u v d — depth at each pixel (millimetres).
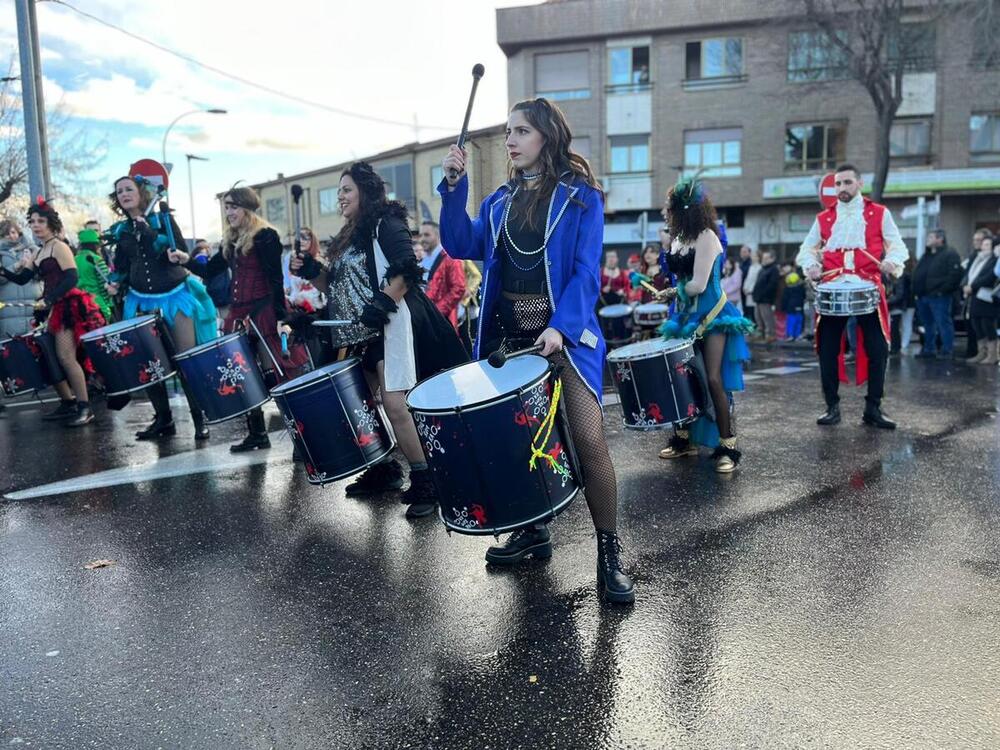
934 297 11438
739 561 3453
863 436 5820
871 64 21141
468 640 2803
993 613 2902
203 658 2715
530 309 3061
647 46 27812
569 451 2916
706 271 4691
